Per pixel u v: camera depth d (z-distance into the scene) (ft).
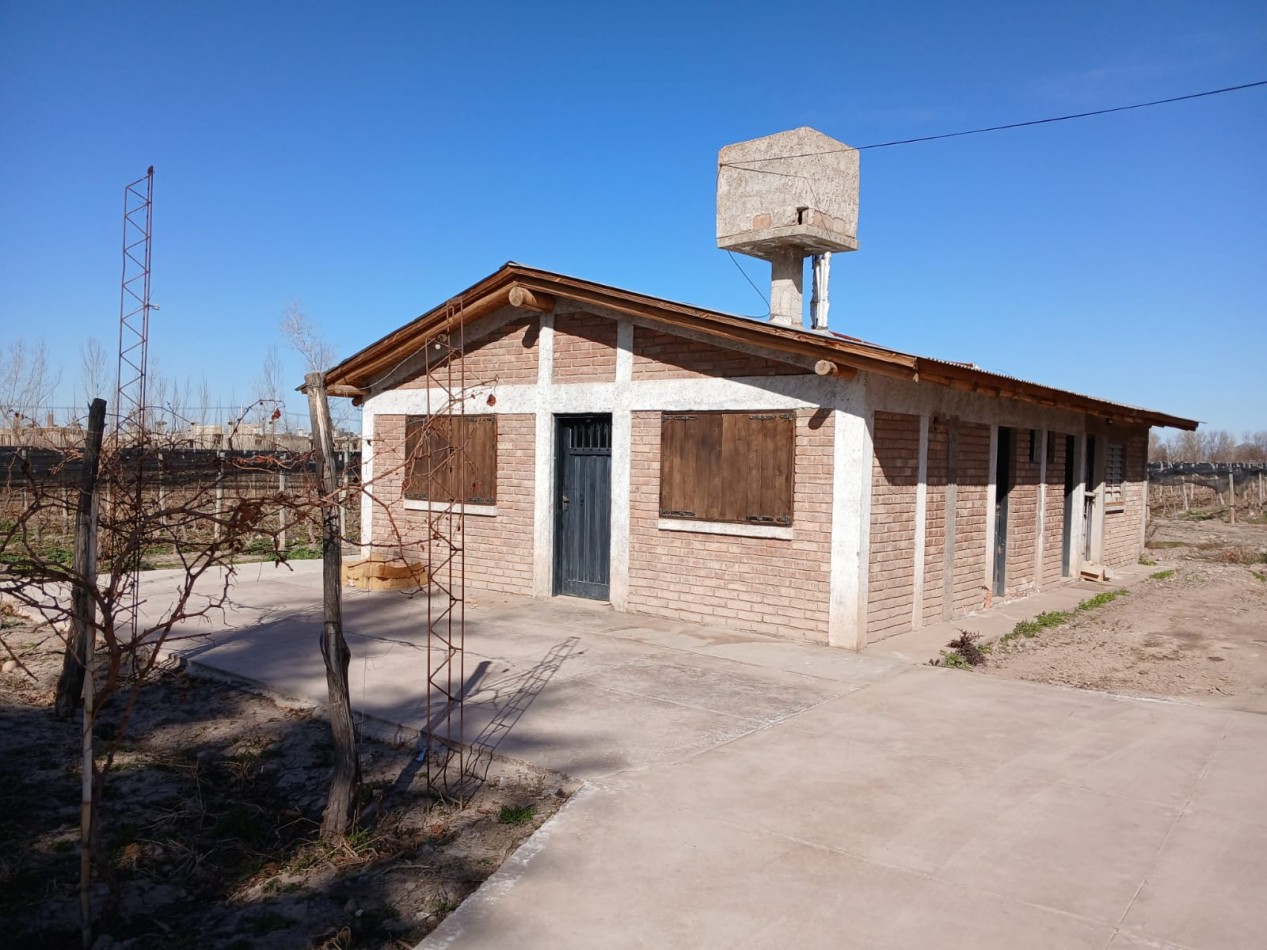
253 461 16.47
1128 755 19.27
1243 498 116.57
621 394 33.78
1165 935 12.42
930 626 32.89
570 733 20.36
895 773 18.17
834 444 28.53
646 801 16.72
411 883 14.40
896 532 30.27
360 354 40.34
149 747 20.53
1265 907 13.16
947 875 14.03
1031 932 12.47
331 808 16.05
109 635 12.92
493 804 17.28
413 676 24.77
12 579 12.42
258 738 20.98
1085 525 50.11
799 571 29.40
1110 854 14.75
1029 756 19.20
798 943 12.25
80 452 20.17
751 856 14.66
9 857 15.39
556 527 36.45
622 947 12.22
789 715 21.89
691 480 31.94
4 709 22.84
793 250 41.47
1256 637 34.30
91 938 13.17
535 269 34.01
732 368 30.83
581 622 32.07
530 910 13.16
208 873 15.16
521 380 37.04
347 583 38.96
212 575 41.37
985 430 36.47
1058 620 36.27
